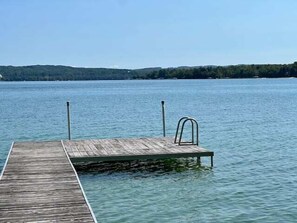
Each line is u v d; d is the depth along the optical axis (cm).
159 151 1788
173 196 1389
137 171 1745
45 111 4859
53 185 1214
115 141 2091
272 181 1570
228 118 3950
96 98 7625
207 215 1199
